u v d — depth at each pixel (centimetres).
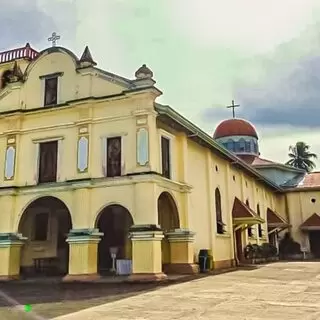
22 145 2034
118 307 1022
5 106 2109
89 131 1873
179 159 2059
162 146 1950
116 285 1553
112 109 1856
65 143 1938
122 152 1802
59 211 2294
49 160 1973
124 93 1809
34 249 2280
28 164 1998
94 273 1755
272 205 4059
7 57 2509
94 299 1191
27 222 2305
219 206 2536
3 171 2027
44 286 1616
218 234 2409
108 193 1791
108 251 2077
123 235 2072
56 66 2033
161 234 1691
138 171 1741
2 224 1958
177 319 847
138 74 1808
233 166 2872
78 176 1852
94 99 1867
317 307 981
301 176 4472
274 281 1591
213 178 2459
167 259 1977
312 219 4066
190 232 1959
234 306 1002
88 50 1972
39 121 2017
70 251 1781
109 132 1844
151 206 1695
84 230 1780
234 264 2570
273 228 3791
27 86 2086
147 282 1582
